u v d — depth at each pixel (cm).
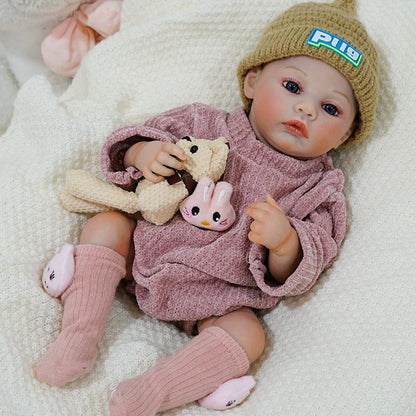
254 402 71
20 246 75
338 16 78
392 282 74
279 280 76
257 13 87
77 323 70
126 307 79
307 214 78
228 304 75
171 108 86
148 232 76
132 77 87
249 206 72
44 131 80
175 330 78
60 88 100
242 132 79
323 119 76
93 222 76
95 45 94
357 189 83
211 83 87
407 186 80
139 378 69
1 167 80
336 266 78
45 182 78
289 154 79
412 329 71
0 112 97
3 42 96
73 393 69
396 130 82
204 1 89
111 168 77
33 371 69
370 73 76
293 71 76
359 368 70
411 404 69
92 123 81
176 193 73
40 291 72
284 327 77
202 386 69
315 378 70
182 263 75
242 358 71
